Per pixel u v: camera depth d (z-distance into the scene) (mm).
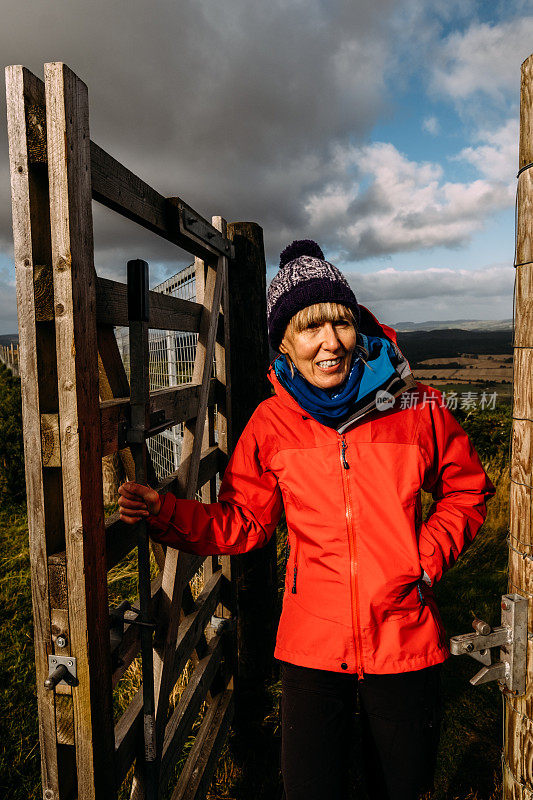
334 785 1406
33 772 2324
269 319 1483
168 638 1682
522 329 1197
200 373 2092
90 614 1126
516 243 1209
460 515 1456
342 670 1355
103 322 1283
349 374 1397
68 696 1141
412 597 1367
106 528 1291
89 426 1111
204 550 1492
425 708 1360
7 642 3264
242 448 1538
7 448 5867
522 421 1214
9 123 1023
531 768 1241
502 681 1262
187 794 1846
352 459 1368
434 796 2184
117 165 1277
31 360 1062
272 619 2701
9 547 4785
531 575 1207
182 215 1693
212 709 2354
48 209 1088
